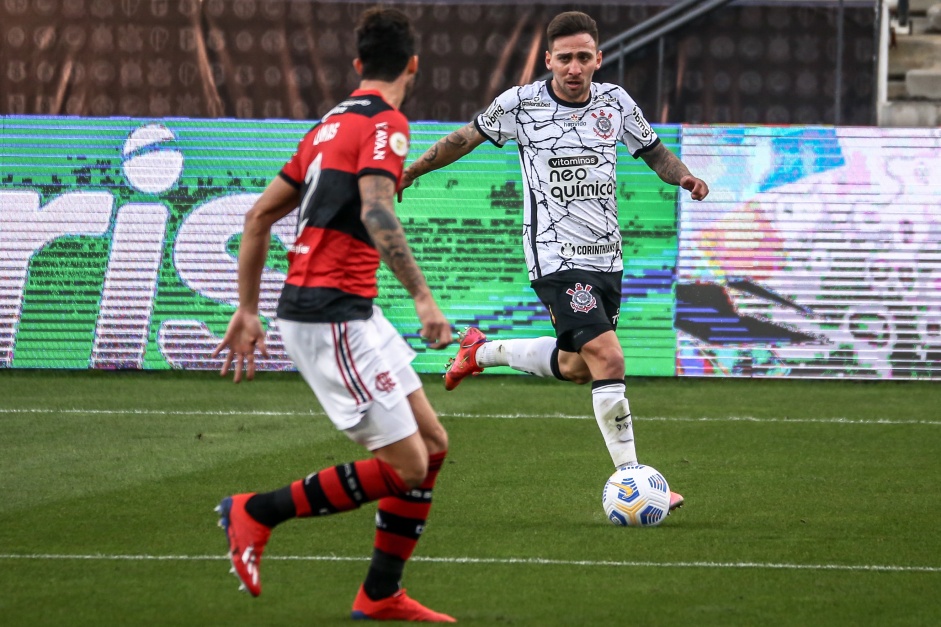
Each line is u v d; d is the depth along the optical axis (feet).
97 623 43.93
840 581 51.21
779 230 128.67
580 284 69.15
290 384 123.44
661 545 58.03
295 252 44.73
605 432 66.54
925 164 128.26
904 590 49.75
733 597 48.39
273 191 45.83
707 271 128.88
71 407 106.11
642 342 129.39
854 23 140.97
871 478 76.95
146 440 89.20
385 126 43.45
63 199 128.88
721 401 114.73
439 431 45.80
